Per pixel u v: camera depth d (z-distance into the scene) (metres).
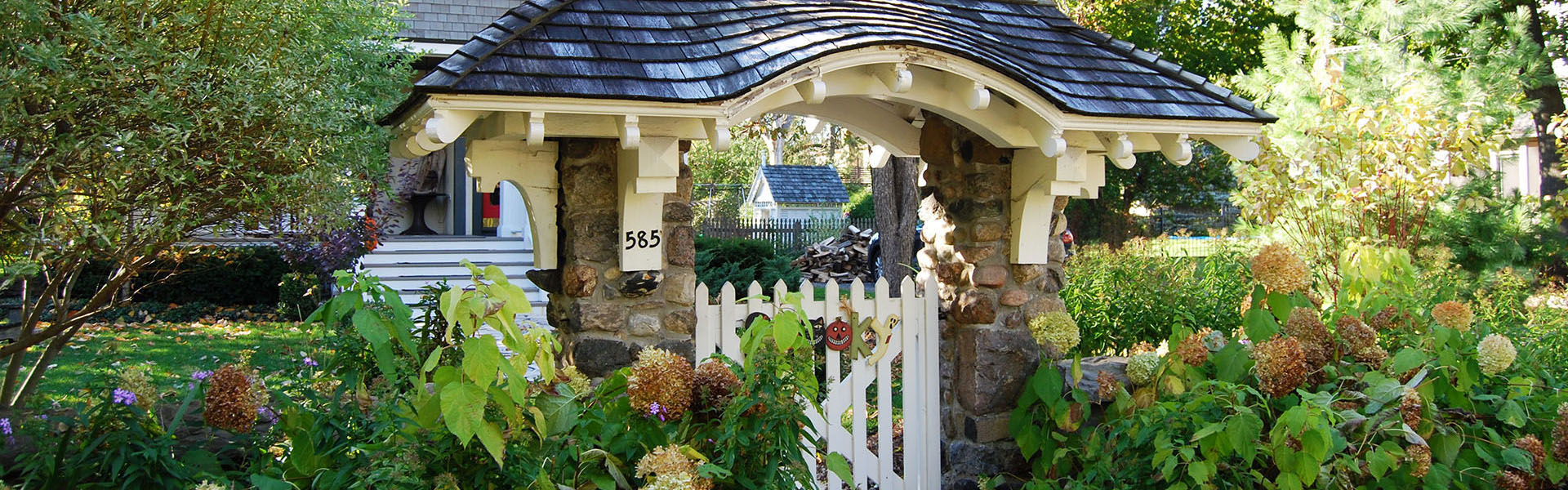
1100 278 6.48
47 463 3.07
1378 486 3.78
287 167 4.84
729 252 13.59
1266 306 4.23
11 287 9.25
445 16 10.59
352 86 5.64
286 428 3.24
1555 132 9.80
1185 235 19.97
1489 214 8.73
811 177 28.72
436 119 3.25
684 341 4.05
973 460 4.60
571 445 2.91
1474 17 10.21
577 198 3.91
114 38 4.32
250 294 11.10
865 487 4.45
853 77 3.86
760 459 3.16
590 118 3.63
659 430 3.11
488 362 2.68
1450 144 7.35
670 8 4.09
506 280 2.83
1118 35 18.48
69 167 4.45
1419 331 4.36
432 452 2.79
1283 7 9.31
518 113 3.48
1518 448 3.80
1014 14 4.85
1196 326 6.09
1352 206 7.47
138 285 10.69
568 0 3.92
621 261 3.88
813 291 4.32
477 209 12.82
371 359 3.33
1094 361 4.73
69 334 4.88
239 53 4.80
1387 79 8.33
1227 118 4.20
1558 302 7.36
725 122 3.53
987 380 4.60
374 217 10.48
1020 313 4.65
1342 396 3.88
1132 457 3.93
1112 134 4.16
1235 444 3.53
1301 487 3.56
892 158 11.35
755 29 3.97
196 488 2.79
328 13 5.45
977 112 4.11
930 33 3.92
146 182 4.58
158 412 3.77
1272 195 7.28
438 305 3.70
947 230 4.73
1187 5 19.67
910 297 4.52
